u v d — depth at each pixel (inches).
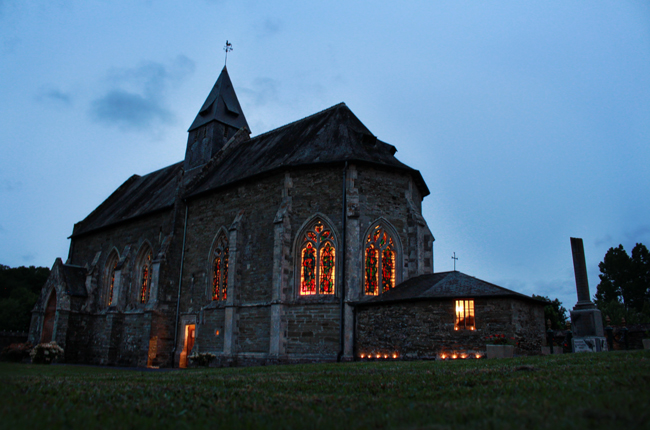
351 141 1174.3
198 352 1155.9
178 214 1382.9
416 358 884.0
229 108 1667.1
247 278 1139.3
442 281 960.3
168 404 273.4
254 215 1173.7
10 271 3137.3
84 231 1761.8
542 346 912.9
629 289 2556.6
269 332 1053.8
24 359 1498.5
